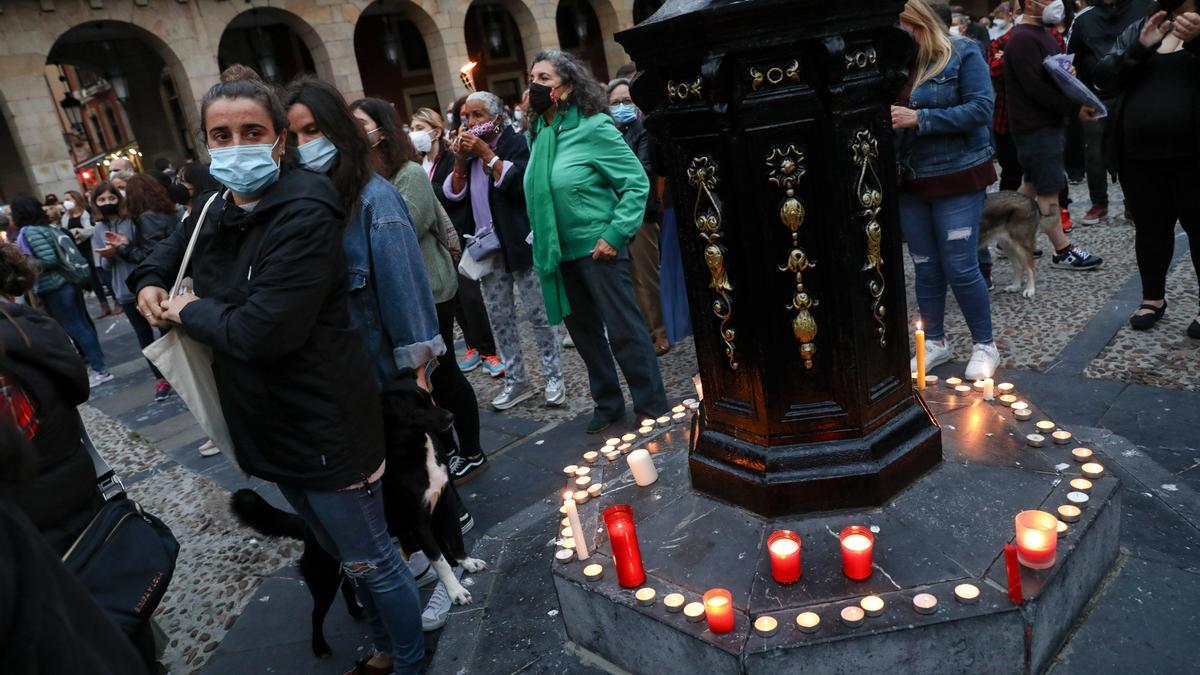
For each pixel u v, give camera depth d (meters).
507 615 2.31
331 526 1.92
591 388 3.89
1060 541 1.81
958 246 3.46
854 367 2.00
